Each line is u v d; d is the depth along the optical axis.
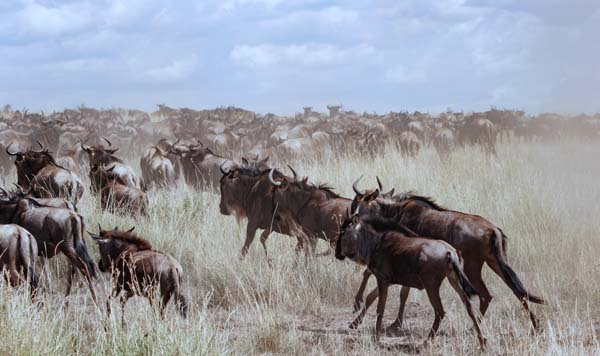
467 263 25.94
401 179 47.38
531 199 40.59
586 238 36.34
